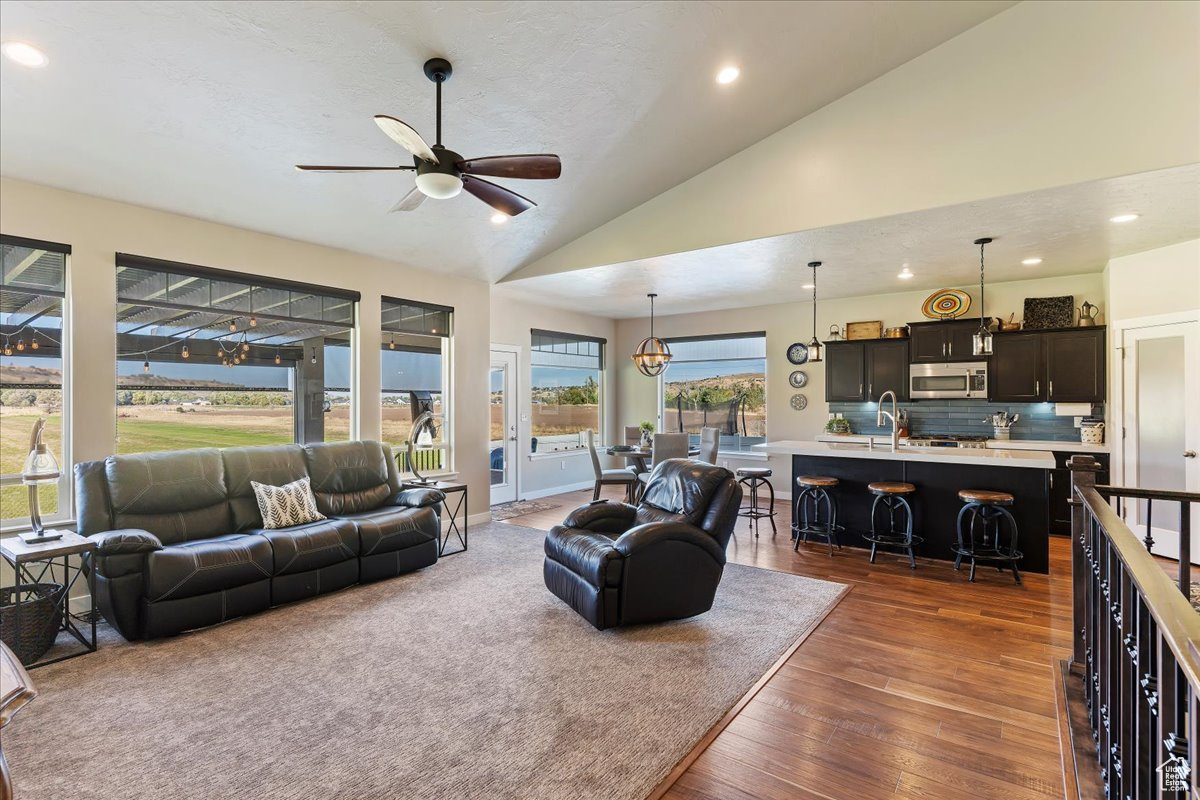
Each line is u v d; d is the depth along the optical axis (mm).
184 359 4289
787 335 7785
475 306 6324
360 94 3289
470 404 6262
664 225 5059
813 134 4238
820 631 3379
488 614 3623
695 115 4039
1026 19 3488
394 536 4297
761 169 4480
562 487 8453
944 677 2814
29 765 2133
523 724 2406
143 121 3242
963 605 3791
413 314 5777
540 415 8188
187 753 2209
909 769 2127
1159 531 4844
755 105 4031
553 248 5836
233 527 4055
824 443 6145
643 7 3049
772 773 2105
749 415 8266
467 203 4691
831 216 4152
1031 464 4293
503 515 6730
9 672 1013
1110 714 1827
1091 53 3316
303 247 4871
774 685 2742
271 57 2941
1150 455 4902
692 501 3658
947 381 6348
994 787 2023
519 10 2928
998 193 3559
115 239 3859
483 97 3500
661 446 6352
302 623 3484
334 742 2281
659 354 6758
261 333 4695
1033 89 3467
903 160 3881
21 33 2592
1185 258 4594
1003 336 6043
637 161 4504
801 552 5121
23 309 3566
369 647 3150
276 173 3902
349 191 4254
